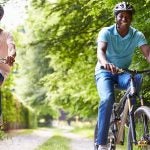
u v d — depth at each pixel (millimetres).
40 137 24422
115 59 6172
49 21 16734
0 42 6699
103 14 14672
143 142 5066
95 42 15797
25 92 56000
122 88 6090
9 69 6617
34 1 16125
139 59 11484
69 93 21703
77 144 17141
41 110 59219
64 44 16531
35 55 49281
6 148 13938
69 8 15961
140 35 6078
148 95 10867
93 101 20203
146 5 11156
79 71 18031
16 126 39000
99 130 5953
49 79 19422
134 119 5457
